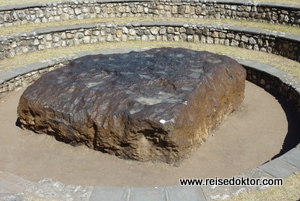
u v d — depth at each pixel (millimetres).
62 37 8922
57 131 4980
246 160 4785
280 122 5840
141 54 6449
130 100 4637
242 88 6262
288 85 6469
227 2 9688
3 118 6008
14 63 7789
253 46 8594
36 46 8617
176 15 10312
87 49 8797
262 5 9258
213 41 9180
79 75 5473
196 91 4879
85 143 4887
